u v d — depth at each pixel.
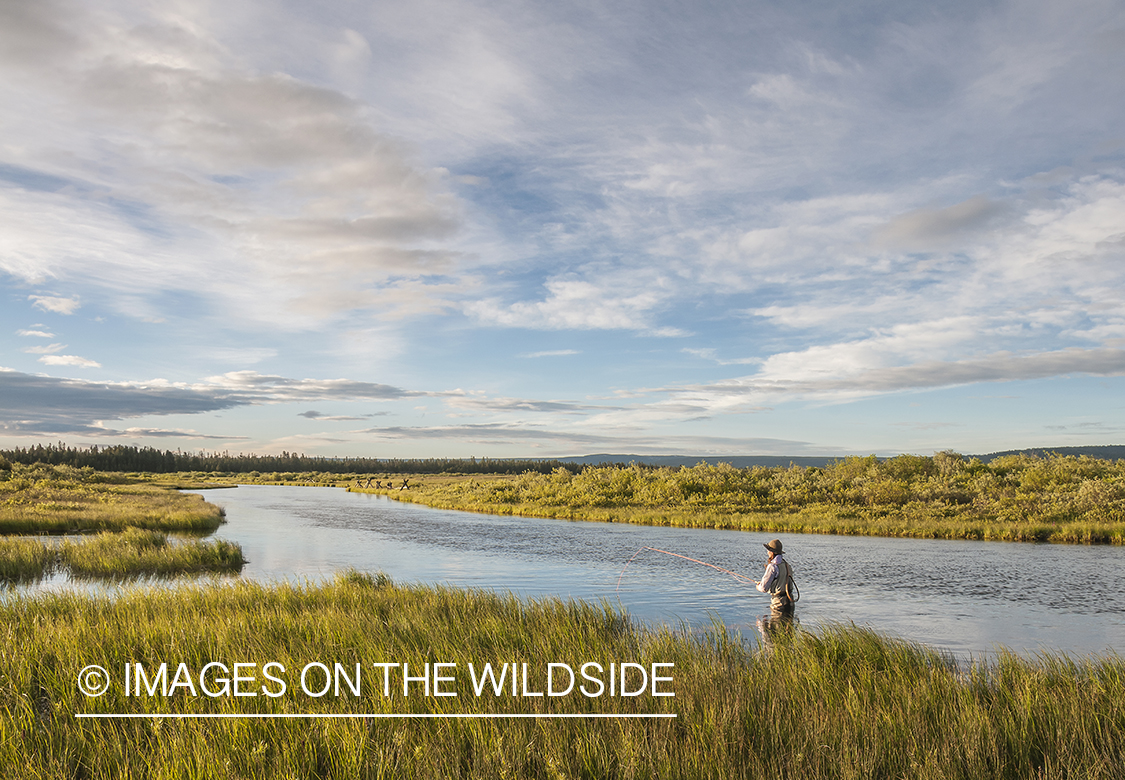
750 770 5.22
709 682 7.43
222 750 5.50
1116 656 9.40
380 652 8.45
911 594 17.11
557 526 39.38
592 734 5.82
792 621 12.45
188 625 9.96
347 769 5.17
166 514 39.31
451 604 12.41
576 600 15.81
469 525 40.38
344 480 168.50
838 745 5.68
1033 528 31.50
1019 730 6.05
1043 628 13.30
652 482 54.81
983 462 57.81
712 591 17.59
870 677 7.74
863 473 59.12
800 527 35.25
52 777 5.08
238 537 33.41
